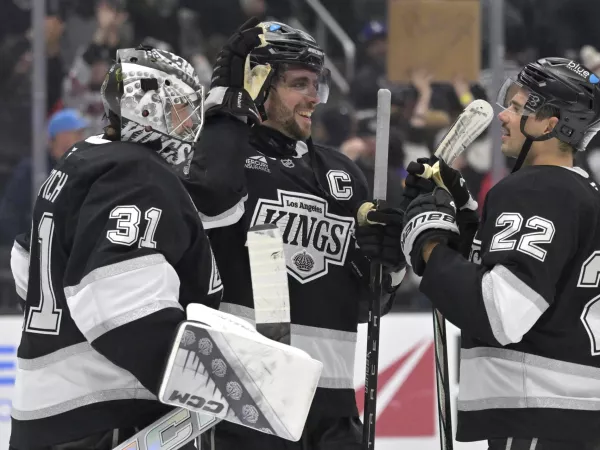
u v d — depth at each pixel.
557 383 5.60
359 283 6.75
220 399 4.72
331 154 6.86
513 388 5.66
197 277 5.21
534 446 5.62
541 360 5.62
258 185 6.45
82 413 5.03
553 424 5.57
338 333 6.59
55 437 5.08
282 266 5.05
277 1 13.70
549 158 5.93
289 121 6.52
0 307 10.43
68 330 5.08
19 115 11.75
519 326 5.37
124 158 5.02
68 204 5.07
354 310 6.71
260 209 6.42
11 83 12.19
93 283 4.77
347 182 6.73
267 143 6.58
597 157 12.88
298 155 6.71
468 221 6.16
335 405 6.53
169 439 4.93
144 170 5.01
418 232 5.77
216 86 6.25
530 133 5.91
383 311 7.02
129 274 4.77
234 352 4.71
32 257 5.33
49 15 12.69
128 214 4.88
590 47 12.93
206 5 13.42
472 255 6.20
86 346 5.05
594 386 5.64
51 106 12.35
